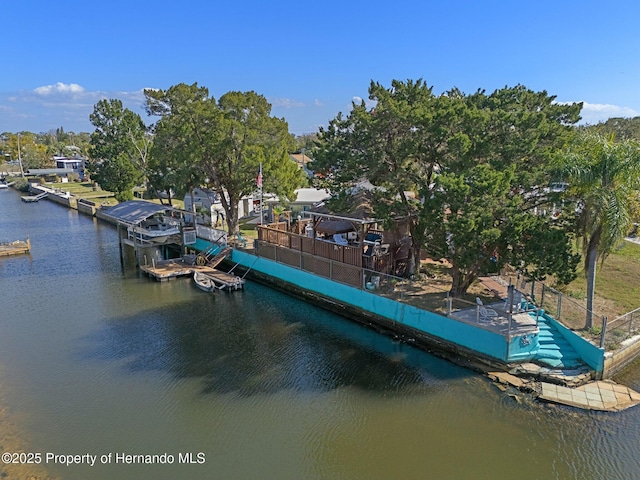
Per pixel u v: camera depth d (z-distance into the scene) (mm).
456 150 18609
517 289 20359
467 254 17469
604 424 14312
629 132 41188
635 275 25391
